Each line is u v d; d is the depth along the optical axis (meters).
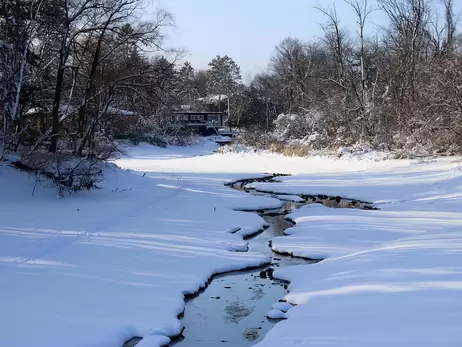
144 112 22.98
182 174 25.55
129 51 20.77
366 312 5.73
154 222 12.46
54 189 15.55
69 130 19.84
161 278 8.17
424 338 4.63
